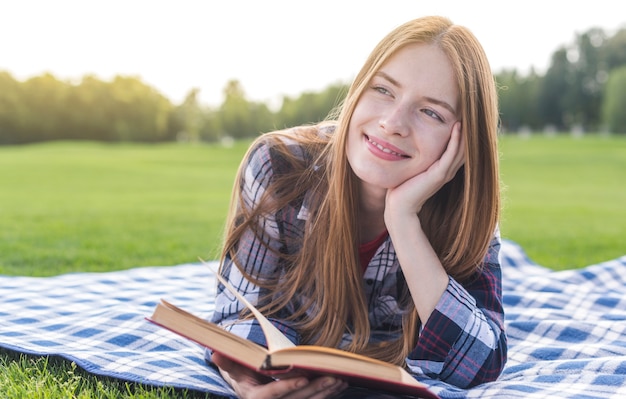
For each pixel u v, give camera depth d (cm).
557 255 602
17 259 497
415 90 195
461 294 208
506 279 360
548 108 7250
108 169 2495
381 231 227
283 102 7050
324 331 220
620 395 191
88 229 733
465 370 208
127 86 7444
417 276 207
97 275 364
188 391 202
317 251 217
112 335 250
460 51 198
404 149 198
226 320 222
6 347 228
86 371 214
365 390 188
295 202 221
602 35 7288
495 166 208
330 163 217
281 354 156
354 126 203
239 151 4394
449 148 201
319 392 172
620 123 6334
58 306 296
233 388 201
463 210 212
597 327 270
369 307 238
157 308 166
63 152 3844
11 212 934
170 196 1420
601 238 726
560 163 3009
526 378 218
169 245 621
